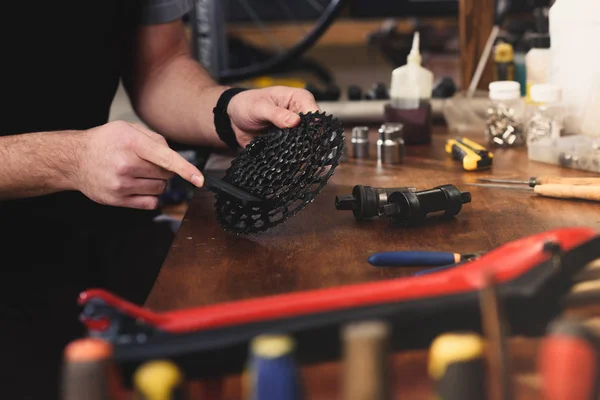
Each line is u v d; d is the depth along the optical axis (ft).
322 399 1.95
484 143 5.14
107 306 2.12
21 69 4.93
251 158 3.83
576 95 4.66
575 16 4.57
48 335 3.97
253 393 1.66
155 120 5.36
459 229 3.50
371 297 2.12
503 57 5.87
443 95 5.98
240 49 12.46
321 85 14.37
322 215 3.78
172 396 1.72
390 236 3.45
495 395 1.78
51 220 4.91
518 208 3.74
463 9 5.92
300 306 2.08
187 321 2.10
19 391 3.57
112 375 1.69
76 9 4.99
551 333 1.75
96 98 5.29
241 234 3.52
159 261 4.79
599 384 1.70
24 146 4.03
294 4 12.80
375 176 4.44
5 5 4.81
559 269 2.20
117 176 3.76
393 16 12.63
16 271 4.50
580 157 4.34
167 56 5.56
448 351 1.71
